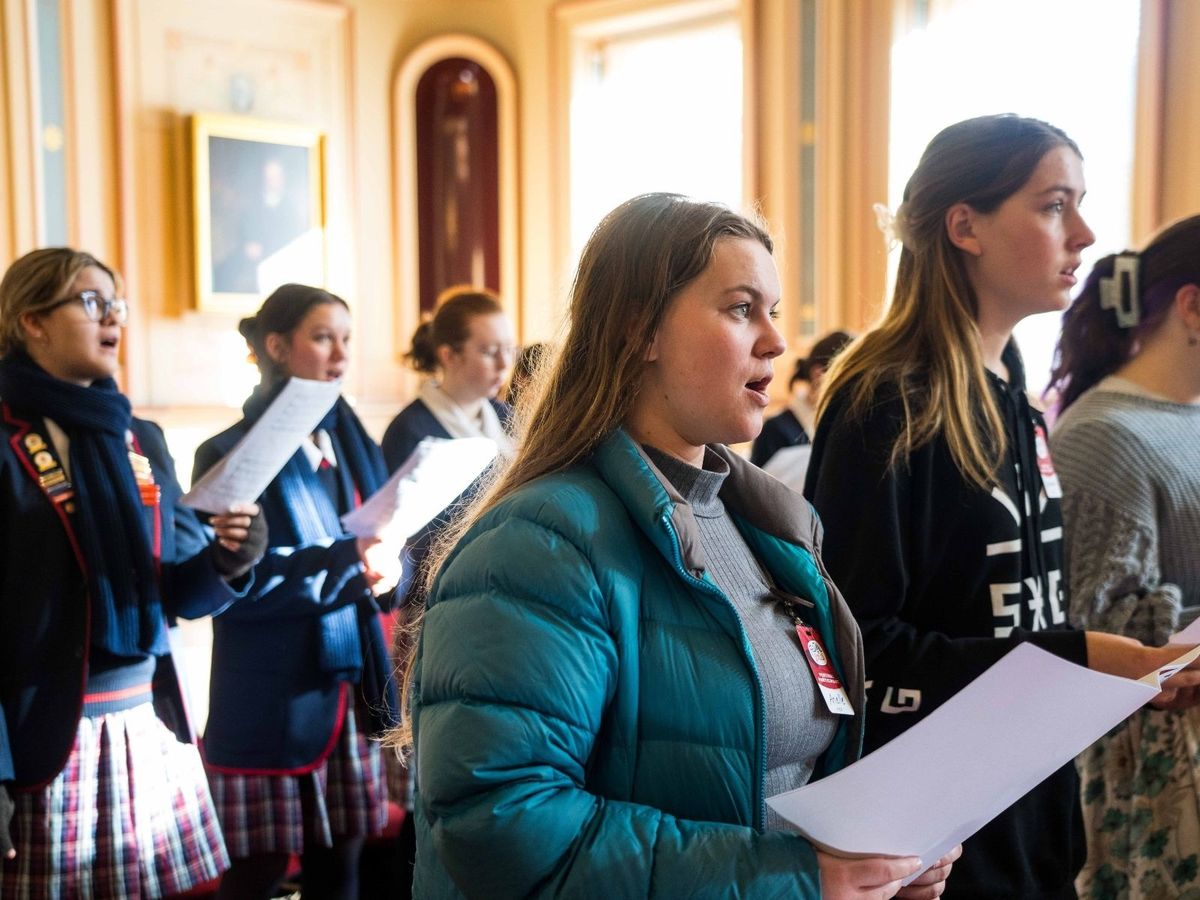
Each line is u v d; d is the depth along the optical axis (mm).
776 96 7164
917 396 1713
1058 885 1696
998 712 1204
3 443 2354
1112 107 5859
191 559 2574
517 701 1089
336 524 3031
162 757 2471
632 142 8336
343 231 8500
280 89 8203
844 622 1378
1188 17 5539
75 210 7312
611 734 1169
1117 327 2234
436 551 1516
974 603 1720
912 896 1240
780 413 4516
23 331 2434
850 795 1131
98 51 7418
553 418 1302
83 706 2332
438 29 8797
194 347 7895
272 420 2432
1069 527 2080
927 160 1828
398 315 8820
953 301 1771
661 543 1187
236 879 2832
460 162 8828
